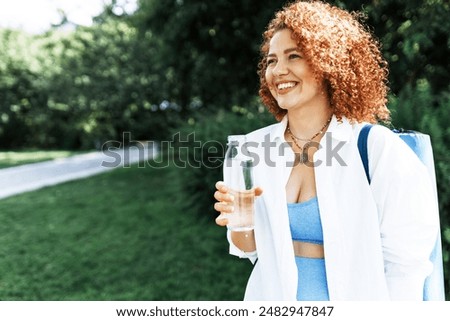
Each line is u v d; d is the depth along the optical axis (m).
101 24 19.89
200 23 9.48
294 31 1.52
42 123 28.25
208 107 10.86
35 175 14.84
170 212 8.30
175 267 5.29
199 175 7.42
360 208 1.47
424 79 6.27
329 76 1.55
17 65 26.67
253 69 9.73
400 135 1.71
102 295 4.46
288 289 1.52
